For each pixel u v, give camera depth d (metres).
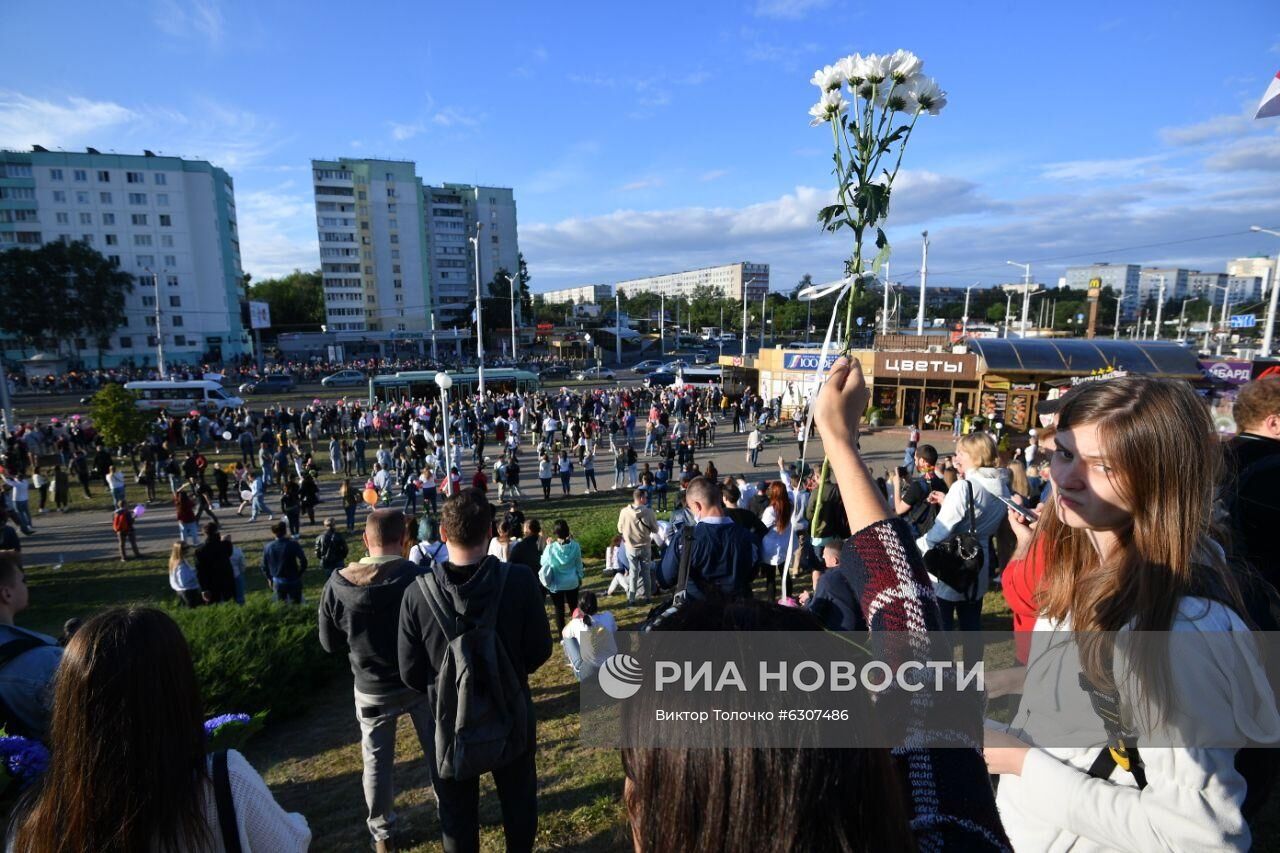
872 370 30.64
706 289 149.25
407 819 3.98
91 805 1.28
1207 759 0.99
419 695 3.41
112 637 1.33
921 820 0.85
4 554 2.56
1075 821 1.13
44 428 28.17
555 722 5.18
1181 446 1.08
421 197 93.19
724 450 27.25
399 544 3.46
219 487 18.62
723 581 3.89
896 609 1.00
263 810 1.48
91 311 65.94
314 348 83.94
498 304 98.00
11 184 67.50
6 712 2.28
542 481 19.30
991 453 3.86
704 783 0.70
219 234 77.00
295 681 6.14
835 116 1.84
